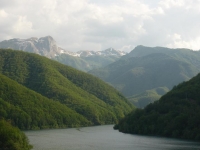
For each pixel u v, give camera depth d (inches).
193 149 6988.2
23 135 6491.1
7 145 5836.6
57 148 6943.9
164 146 7485.2
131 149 6988.2
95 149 6919.3
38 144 7524.6
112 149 6948.8
